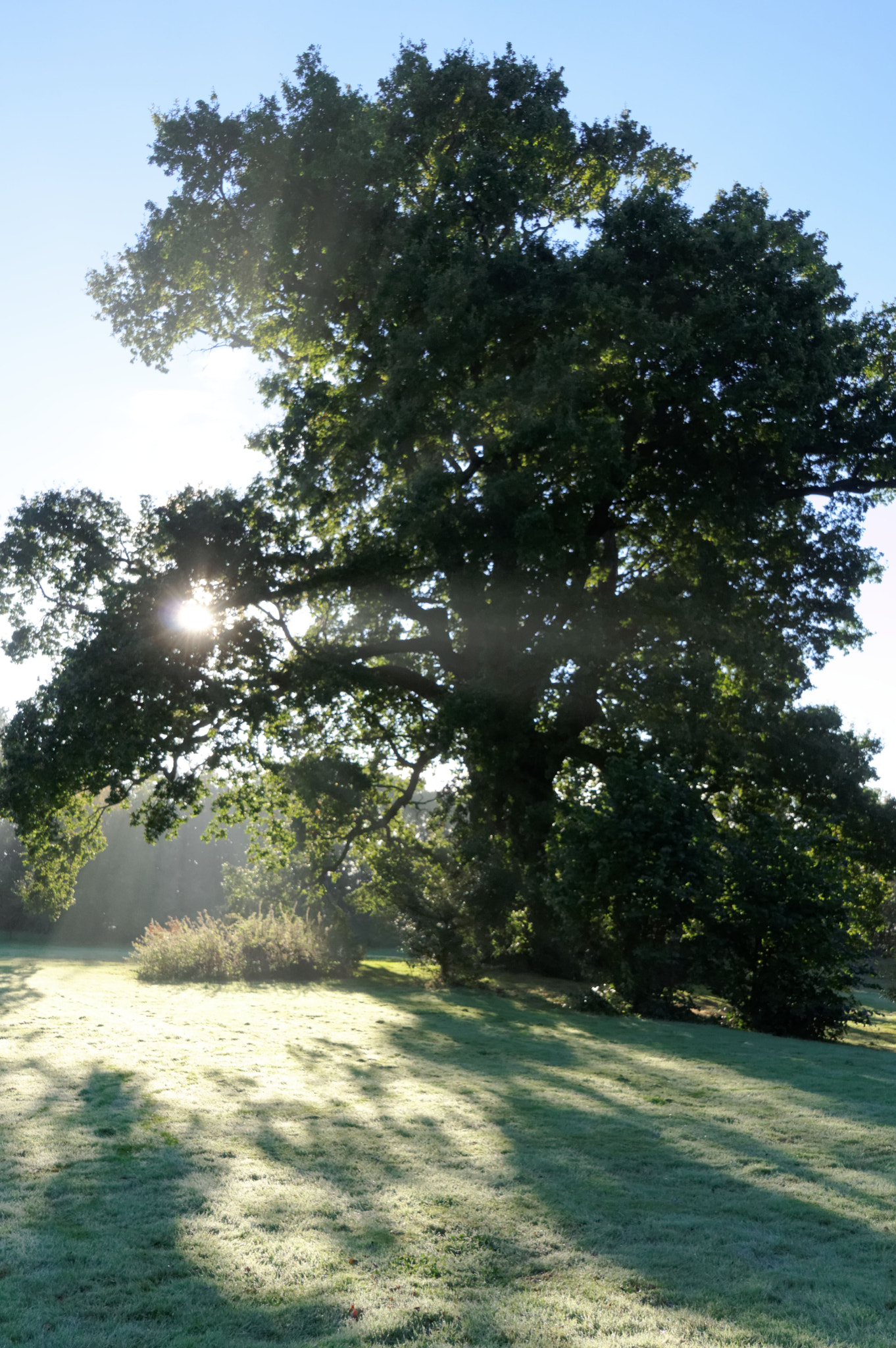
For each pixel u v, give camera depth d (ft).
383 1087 31.35
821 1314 14.83
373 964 97.45
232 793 99.86
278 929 86.99
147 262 89.97
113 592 77.51
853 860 92.68
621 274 75.61
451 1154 23.06
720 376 77.20
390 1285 15.24
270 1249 16.43
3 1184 19.17
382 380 78.74
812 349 78.79
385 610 96.48
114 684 72.59
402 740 102.53
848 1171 22.82
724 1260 17.02
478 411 74.23
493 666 79.61
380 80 88.79
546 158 89.76
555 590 76.84
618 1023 55.77
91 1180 19.65
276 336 95.14
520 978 80.74
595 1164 22.67
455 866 83.97
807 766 94.02
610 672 77.30
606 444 71.51
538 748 82.64
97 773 76.28
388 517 76.89
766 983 61.41
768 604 93.66
